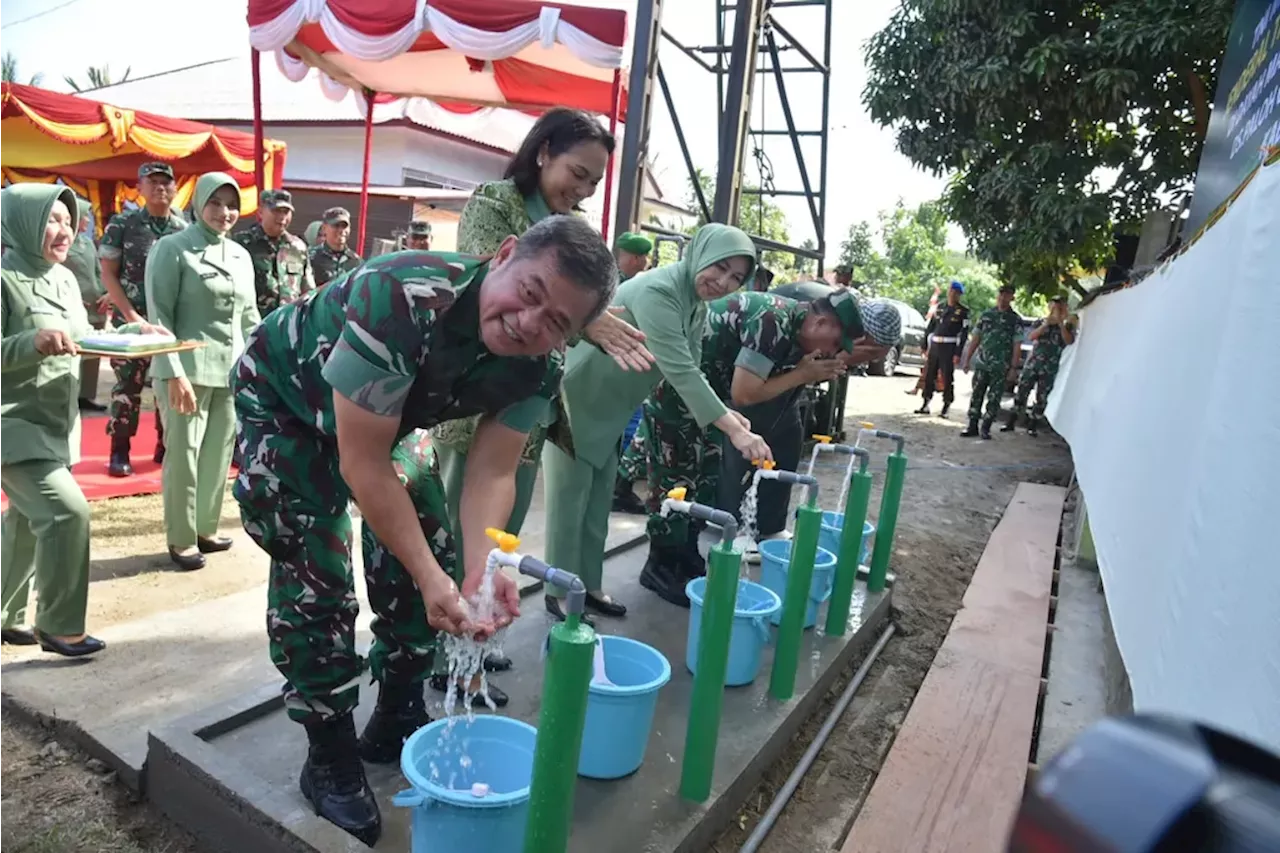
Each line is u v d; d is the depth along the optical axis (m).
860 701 3.30
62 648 2.83
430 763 1.90
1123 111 8.66
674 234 7.14
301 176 15.68
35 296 2.71
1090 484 3.90
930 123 10.18
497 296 1.56
